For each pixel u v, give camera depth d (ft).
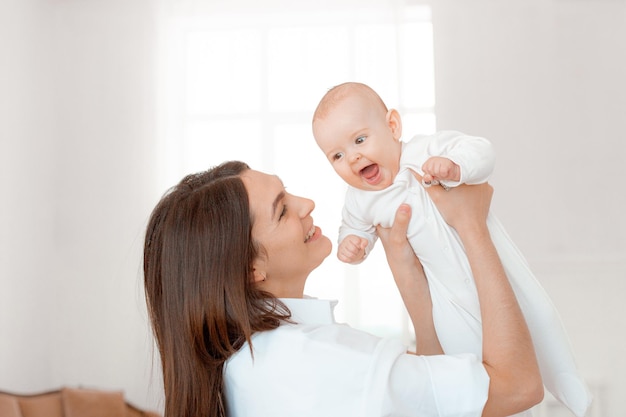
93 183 13.15
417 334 4.68
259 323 3.72
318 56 12.96
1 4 12.53
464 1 12.46
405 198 4.42
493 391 3.45
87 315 12.87
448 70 12.44
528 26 12.28
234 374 3.72
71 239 13.07
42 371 12.71
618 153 11.93
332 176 12.84
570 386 4.39
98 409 11.21
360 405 3.40
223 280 3.70
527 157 12.13
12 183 12.66
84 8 13.38
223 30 13.25
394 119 4.55
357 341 3.61
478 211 4.09
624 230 11.78
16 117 12.75
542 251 11.96
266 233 3.86
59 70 13.30
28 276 12.74
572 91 12.12
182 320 3.76
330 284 12.35
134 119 13.24
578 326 11.73
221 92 13.19
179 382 3.78
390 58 12.68
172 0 13.33
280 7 13.12
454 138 4.27
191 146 13.16
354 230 4.77
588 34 12.14
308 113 13.00
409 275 4.55
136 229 13.01
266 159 13.01
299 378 3.51
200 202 3.80
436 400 3.43
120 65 13.32
